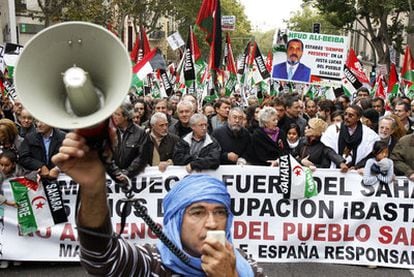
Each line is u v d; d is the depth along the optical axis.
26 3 31.83
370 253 5.33
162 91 12.17
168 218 1.61
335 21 30.19
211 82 11.40
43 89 1.23
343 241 5.35
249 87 15.10
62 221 5.15
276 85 16.16
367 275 5.07
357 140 5.90
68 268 5.11
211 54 10.95
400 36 29.94
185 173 5.29
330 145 5.95
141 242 5.20
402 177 5.28
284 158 5.30
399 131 6.39
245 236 5.36
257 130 5.95
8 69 10.63
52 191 5.12
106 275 1.46
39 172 5.11
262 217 5.35
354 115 5.86
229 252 1.42
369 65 43.78
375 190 5.30
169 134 5.98
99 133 1.26
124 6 29.72
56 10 22.38
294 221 5.34
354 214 5.32
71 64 1.27
